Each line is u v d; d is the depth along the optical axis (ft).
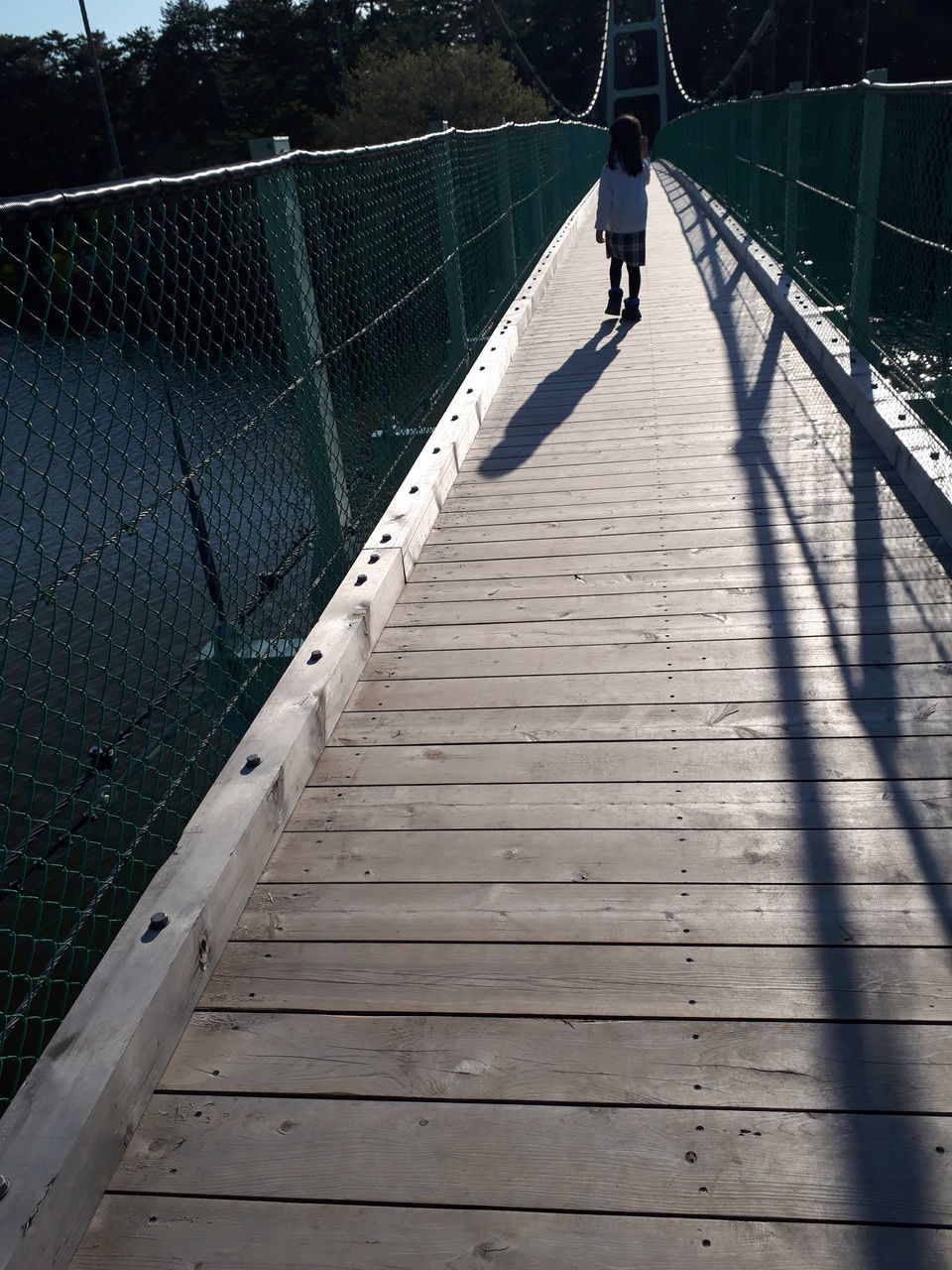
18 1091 4.97
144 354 7.69
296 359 11.54
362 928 6.57
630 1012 5.77
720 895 6.56
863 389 15.15
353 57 144.05
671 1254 4.54
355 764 8.34
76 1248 4.76
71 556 25.17
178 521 28.12
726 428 15.64
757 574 10.85
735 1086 5.28
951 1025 5.51
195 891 6.26
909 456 12.39
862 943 6.09
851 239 17.22
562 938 6.34
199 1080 5.58
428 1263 4.59
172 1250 4.73
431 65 93.20
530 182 33.27
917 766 7.61
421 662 9.87
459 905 6.70
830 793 7.41
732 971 5.98
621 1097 5.28
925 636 9.33
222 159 143.54
